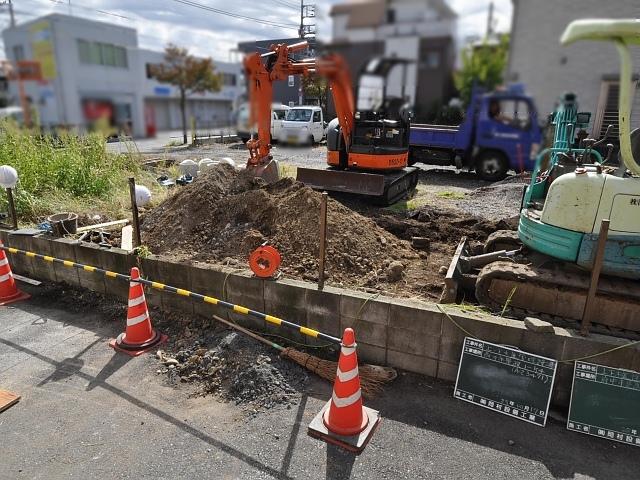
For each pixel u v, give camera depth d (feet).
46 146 26.86
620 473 9.14
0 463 9.34
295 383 11.82
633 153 11.24
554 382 10.82
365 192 27.73
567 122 14.05
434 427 10.37
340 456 9.51
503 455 9.57
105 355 13.37
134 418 10.70
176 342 14.01
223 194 19.70
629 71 6.26
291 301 13.33
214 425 10.47
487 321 11.13
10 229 19.81
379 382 11.78
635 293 11.75
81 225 21.80
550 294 13.00
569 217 11.81
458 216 25.30
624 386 10.08
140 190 24.90
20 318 15.74
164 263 15.35
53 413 10.87
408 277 16.01
